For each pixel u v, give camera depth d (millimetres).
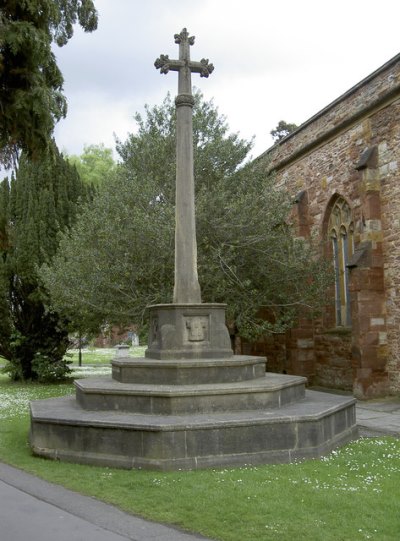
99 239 13766
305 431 6895
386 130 13570
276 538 4305
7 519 4789
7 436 8594
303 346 16594
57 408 7961
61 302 14539
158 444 6344
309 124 17078
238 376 8117
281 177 18938
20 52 10227
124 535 4406
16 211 17578
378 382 13328
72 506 5117
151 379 7965
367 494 5359
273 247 14602
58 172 18078
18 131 10672
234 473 6094
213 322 8555
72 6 11492
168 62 9016
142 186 14109
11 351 18125
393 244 13289
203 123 16094
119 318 14492
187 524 4629
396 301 13180
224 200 14250
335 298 16250
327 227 16406
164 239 12922
